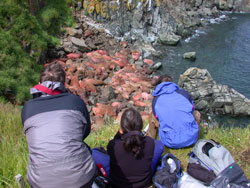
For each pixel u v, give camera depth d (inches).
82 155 102.2
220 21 1019.9
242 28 943.7
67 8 652.7
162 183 130.6
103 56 603.5
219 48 763.4
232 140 204.2
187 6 994.7
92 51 625.0
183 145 178.9
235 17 1083.9
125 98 473.4
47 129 101.2
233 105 467.2
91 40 650.2
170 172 136.0
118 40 692.7
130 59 626.5
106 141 211.0
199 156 153.2
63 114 104.6
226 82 587.5
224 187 139.9
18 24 481.7
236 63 674.2
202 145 158.7
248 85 576.7
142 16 751.1
